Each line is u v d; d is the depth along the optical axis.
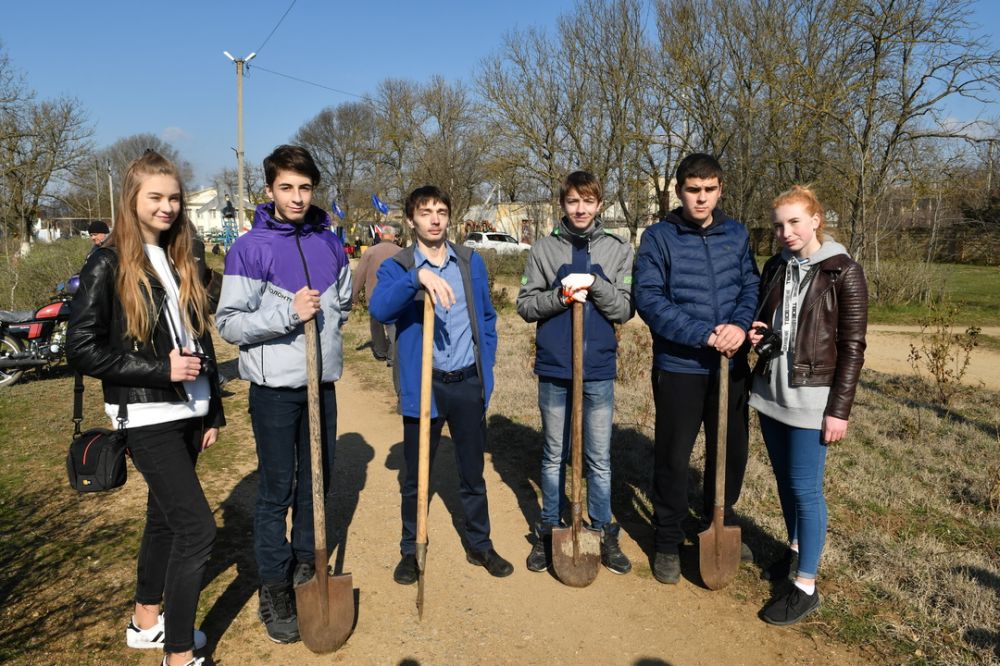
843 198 15.62
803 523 2.84
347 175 56.94
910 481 4.28
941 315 7.69
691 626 2.87
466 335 3.09
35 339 7.17
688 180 2.98
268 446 2.71
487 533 3.33
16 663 2.55
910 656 2.62
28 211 23.92
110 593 3.03
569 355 3.18
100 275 2.19
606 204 22.62
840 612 2.91
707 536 3.03
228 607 2.97
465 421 3.12
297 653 2.69
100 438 2.36
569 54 21.92
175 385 2.29
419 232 3.03
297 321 2.53
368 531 3.75
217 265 25.86
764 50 16.69
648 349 8.41
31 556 3.35
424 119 38.00
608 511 3.34
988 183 15.58
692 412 3.10
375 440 5.32
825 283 2.76
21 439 5.14
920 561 3.25
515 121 22.47
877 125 14.17
